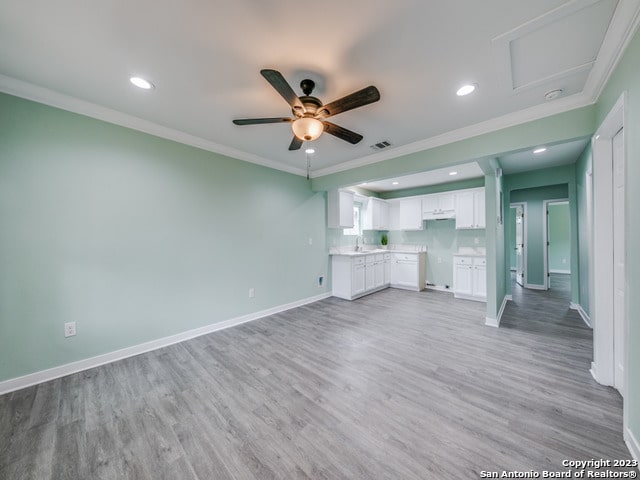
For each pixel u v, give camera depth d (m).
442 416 1.72
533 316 3.84
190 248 3.10
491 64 1.76
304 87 1.93
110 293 2.52
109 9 1.35
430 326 3.43
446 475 1.29
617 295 1.98
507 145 2.50
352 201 5.26
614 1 1.28
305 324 3.55
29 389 2.05
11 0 1.28
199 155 3.17
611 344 2.04
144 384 2.12
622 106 1.52
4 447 1.49
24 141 2.08
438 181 5.41
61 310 2.25
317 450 1.46
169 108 2.39
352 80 1.94
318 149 3.41
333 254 5.12
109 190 2.50
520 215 6.30
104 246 2.48
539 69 1.82
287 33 1.50
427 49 1.62
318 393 1.98
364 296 5.15
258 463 1.38
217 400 1.91
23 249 2.08
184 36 1.53
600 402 1.84
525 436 1.54
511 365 2.38
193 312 3.12
